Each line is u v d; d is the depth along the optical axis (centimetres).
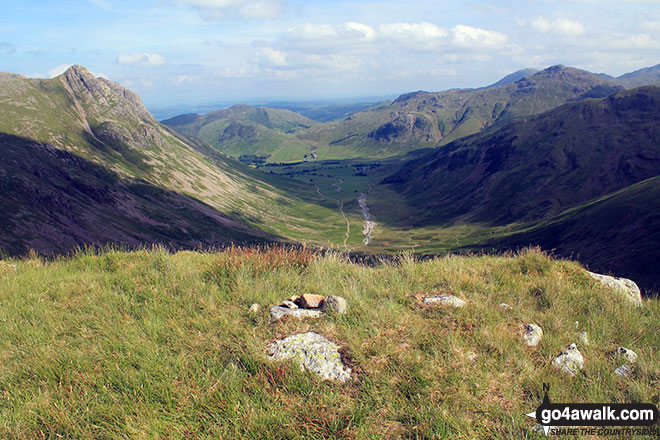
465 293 692
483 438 361
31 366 459
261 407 395
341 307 584
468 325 546
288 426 366
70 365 456
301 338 498
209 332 525
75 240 11812
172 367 454
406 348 483
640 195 12462
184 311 592
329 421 369
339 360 459
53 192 13638
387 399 402
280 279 738
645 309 700
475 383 425
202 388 419
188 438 359
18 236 10456
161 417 383
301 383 424
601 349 530
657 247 8575
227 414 385
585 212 14038
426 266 835
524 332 555
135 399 404
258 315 575
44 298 674
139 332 528
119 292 684
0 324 573
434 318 568
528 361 475
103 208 15788
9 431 368
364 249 18075
